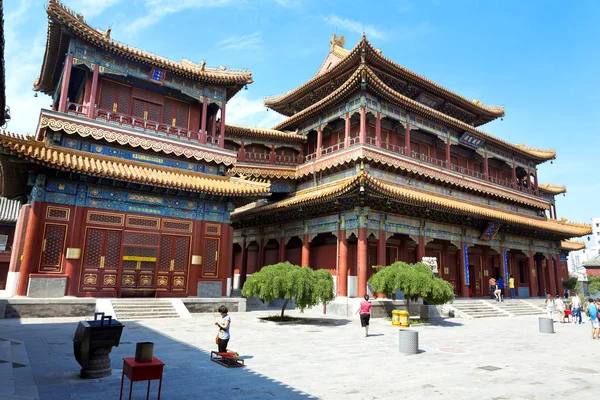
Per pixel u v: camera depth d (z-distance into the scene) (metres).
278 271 25.27
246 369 12.61
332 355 15.39
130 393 8.45
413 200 32.16
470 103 48.03
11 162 23.86
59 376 10.88
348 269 35.25
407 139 40.03
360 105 37.38
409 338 16.20
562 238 52.62
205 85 33.28
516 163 53.31
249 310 33.06
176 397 9.59
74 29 26.73
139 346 8.90
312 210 36.97
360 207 32.62
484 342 20.25
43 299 23.20
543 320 25.22
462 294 39.97
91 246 26.34
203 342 16.97
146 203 28.64
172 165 30.66
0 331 18.09
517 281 50.34
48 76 32.72
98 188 27.03
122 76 29.88
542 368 14.39
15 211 44.88
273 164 42.31
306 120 44.28
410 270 26.73
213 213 31.25
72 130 26.48
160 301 26.62
